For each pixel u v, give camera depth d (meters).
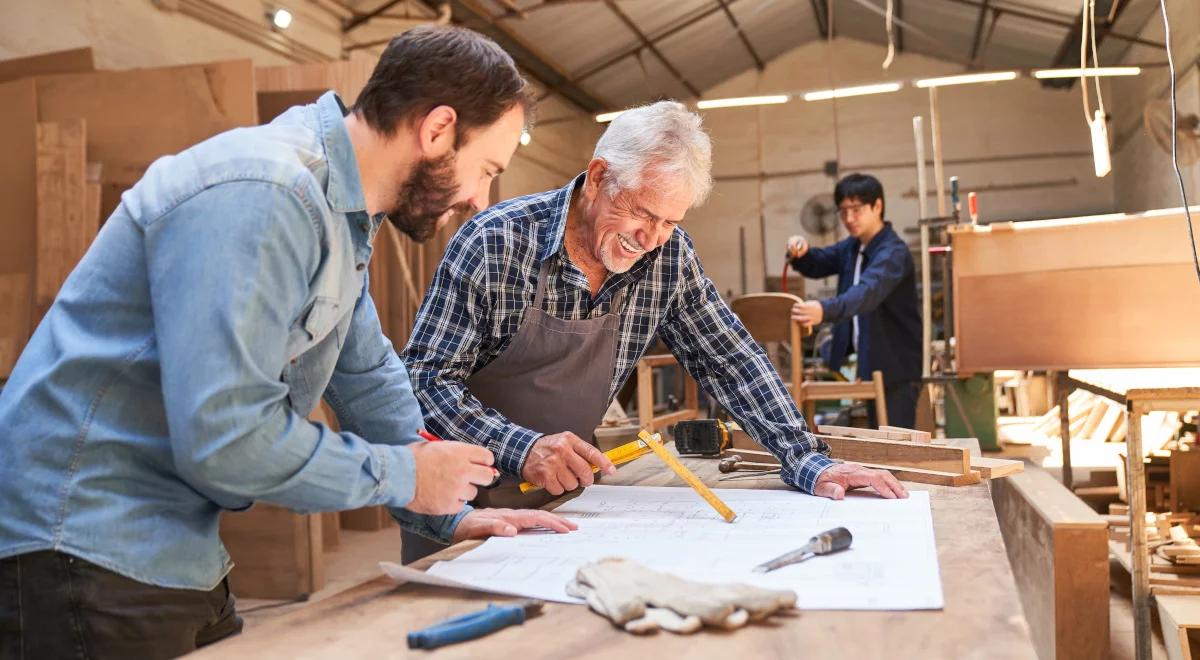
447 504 1.10
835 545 1.12
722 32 11.80
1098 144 2.68
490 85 1.05
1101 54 11.20
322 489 0.97
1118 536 2.85
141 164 3.80
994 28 11.26
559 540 1.23
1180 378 2.44
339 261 1.05
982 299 3.02
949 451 1.65
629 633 0.87
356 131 1.07
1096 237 2.89
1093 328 2.90
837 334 4.26
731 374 1.79
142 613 1.04
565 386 1.75
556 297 1.72
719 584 0.93
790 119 13.78
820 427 2.15
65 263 3.65
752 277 13.81
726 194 13.95
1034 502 2.47
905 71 13.45
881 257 3.76
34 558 1.01
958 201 3.85
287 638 0.89
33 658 1.02
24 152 3.72
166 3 5.54
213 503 1.12
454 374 1.70
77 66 3.89
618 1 9.58
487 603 0.99
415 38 1.05
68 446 1.02
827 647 0.82
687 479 1.40
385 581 1.08
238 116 3.76
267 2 6.49
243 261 0.91
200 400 0.89
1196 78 7.84
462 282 1.67
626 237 1.59
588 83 11.83
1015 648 0.81
